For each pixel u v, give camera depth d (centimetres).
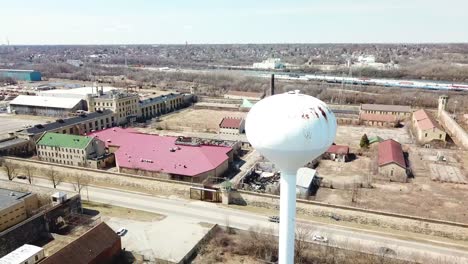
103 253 4600
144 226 5634
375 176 7612
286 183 3197
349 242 5116
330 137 2967
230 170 7975
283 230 3316
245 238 5256
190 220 5838
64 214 5631
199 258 4866
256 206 6322
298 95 3081
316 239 5188
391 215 5544
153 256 4825
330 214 5862
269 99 3042
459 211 6047
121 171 7681
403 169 7394
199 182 7125
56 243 5069
